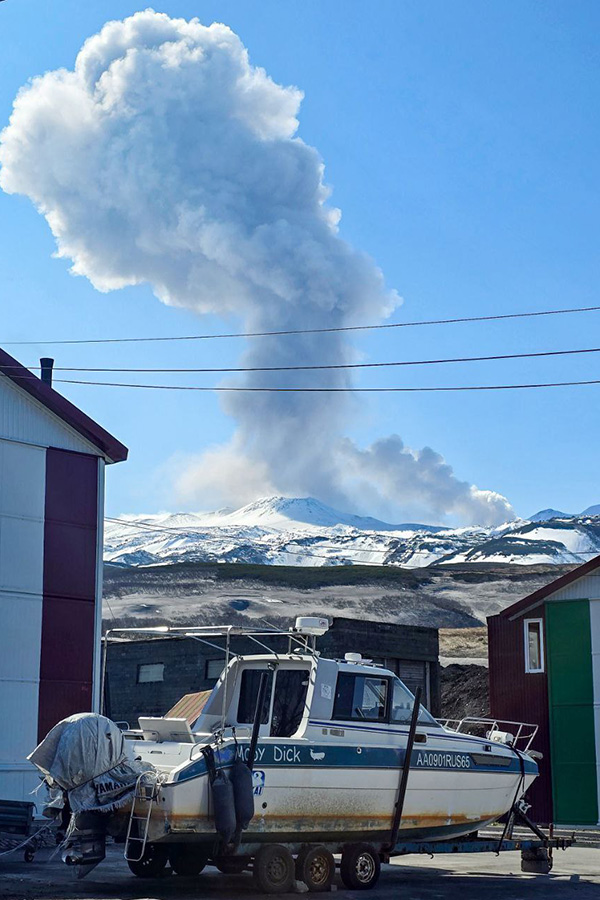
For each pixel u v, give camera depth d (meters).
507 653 32.47
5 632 21.02
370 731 15.02
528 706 31.72
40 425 22.34
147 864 14.95
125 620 82.12
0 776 20.39
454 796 15.83
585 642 30.97
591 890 15.04
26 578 21.53
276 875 13.70
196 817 13.05
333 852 14.52
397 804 15.05
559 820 30.30
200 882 14.63
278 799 13.78
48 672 21.55
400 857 19.03
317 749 14.24
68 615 22.09
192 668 35.22
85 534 22.70
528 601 31.97
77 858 12.80
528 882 15.86
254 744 13.65
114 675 37.16
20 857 17.20
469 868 17.52
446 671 47.94
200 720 15.48
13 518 21.55
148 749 14.05
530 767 17.03
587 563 31.17
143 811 13.07
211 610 90.25
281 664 15.19
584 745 30.41
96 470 23.19
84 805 12.91
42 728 21.23
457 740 16.12
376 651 35.47
